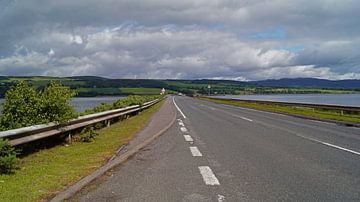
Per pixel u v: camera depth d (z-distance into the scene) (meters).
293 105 40.88
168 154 11.45
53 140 13.51
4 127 12.05
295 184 7.70
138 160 10.44
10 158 8.84
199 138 15.63
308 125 22.14
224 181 7.93
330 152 11.88
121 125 21.72
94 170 9.07
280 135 16.78
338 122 24.20
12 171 8.88
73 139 14.49
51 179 8.12
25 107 12.73
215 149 12.48
